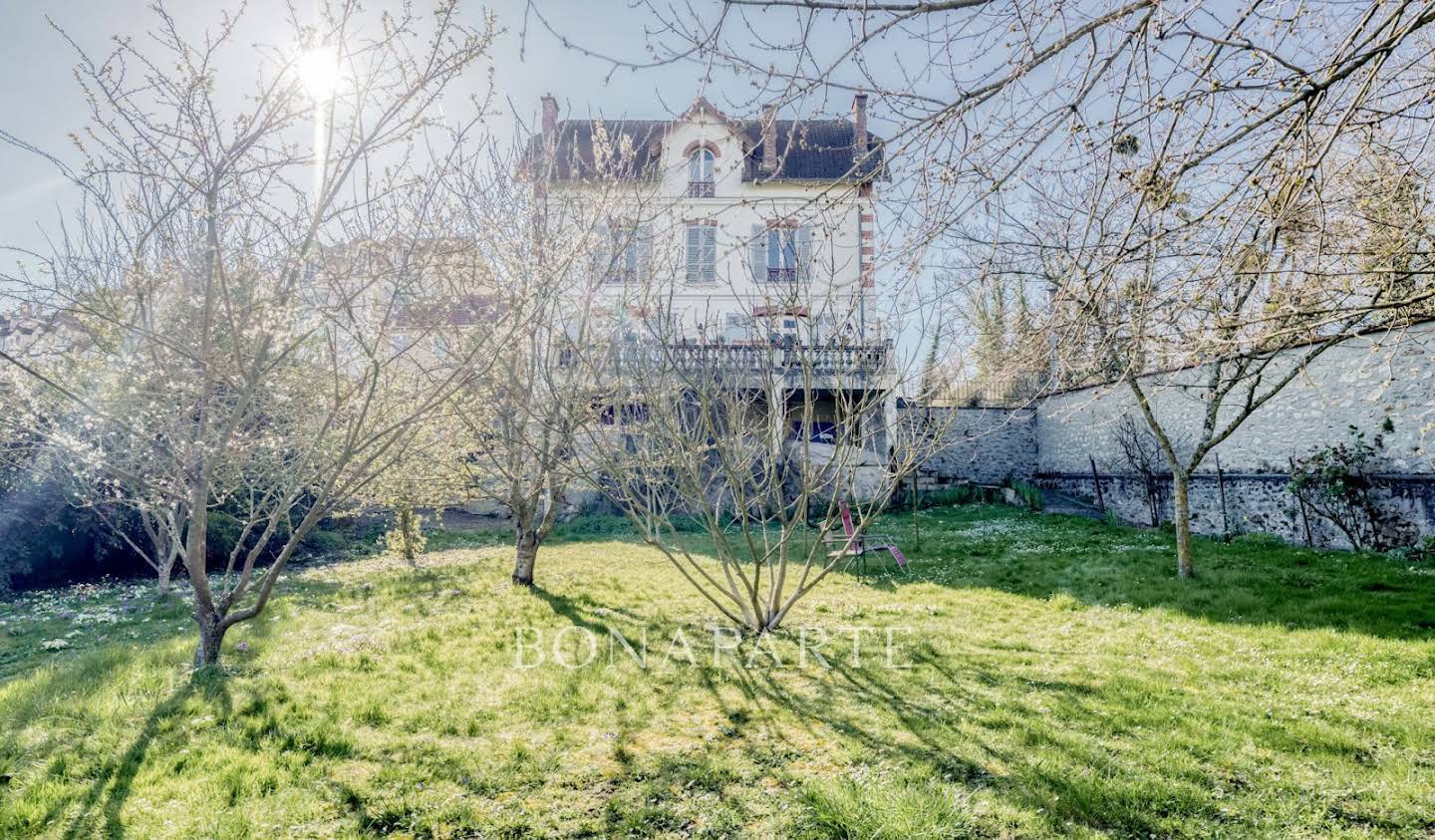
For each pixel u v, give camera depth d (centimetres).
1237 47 242
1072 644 678
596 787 409
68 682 581
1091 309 342
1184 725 464
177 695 544
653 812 380
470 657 655
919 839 341
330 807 386
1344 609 748
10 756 437
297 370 650
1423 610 719
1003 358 514
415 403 820
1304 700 500
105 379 649
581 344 875
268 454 750
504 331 712
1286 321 377
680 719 506
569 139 1465
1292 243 350
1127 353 416
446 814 380
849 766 426
